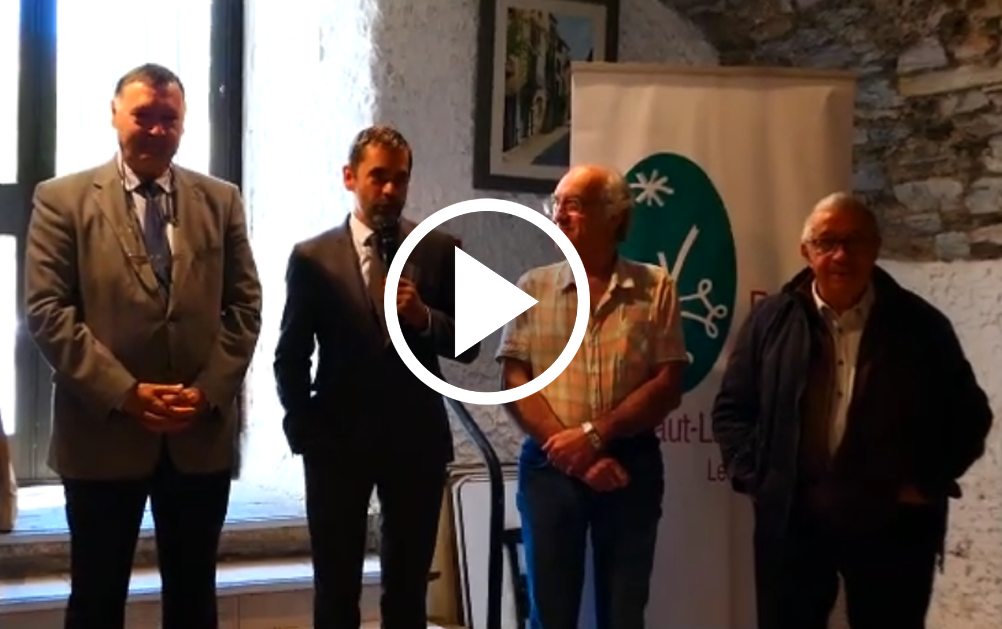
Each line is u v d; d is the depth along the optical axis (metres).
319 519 2.70
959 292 3.69
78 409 2.63
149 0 4.49
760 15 4.20
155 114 2.60
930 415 2.76
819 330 2.79
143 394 2.54
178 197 2.69
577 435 2.83
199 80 4.58
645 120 3.36
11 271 4.33
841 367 2.79
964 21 3.57
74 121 4.40
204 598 2.71
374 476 2.71
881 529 2.72
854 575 2.78
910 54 3.76
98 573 2.63
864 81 3.93
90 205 2.62
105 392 2.51
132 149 2.61
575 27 4.22
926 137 3.75
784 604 2.79
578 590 2.88
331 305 2.68
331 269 2.70
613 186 2.94
